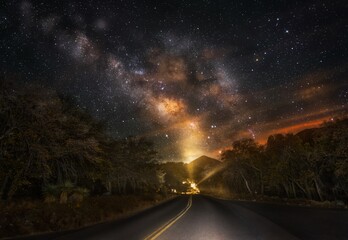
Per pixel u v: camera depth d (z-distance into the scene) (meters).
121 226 15.94
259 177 65.50
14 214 14.83
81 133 21.75
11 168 17.80
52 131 18.95
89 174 24.22
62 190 21.25
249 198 57.97
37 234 13.59
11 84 16.94
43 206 17.66
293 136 46.56
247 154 62.47
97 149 21.91
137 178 45.62
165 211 27.05
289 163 45.81
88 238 11.85
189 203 40.41
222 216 20.95
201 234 12.46
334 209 26.84
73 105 22.89
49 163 21.25
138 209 31.83
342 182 37.94
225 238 11.48
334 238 11.19
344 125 32.88
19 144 18.06
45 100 18.08
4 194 21.17
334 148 35.19
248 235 12.19
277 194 65.06
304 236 11.77
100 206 23.78
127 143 44.53
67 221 16.39
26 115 17.86
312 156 40.28
